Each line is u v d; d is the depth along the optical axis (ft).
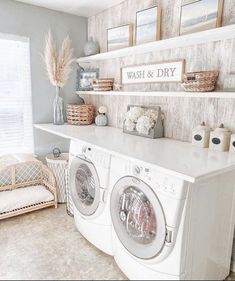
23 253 6.61
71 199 8.05
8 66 9.05
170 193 4.57
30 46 9.32
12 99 9.34
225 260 5.86
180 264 4.69
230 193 5.44
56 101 9.75
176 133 7.36
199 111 6.72
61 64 9.43
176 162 4.89
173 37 6.77
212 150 5.99
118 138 7.31
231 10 5.75
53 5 9.14
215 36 5.75
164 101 7.59
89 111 10.00
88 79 10.38
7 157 9.02
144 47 7.25
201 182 4.72
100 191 6.36
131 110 8.00
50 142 10.46
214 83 5.97
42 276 5.81
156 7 7.32
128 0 8.41
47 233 7.58
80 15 10.25
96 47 9.89
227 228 5.64
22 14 8.96
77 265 6.22
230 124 6.09
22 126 9.73
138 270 5.38
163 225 4.69
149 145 6.46
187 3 6.52
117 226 5.88
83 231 7.22
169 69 7.28
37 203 8.89
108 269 6.11
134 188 5.44
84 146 6.96
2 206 8.14
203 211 4.90
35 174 10.19
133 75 8.52
